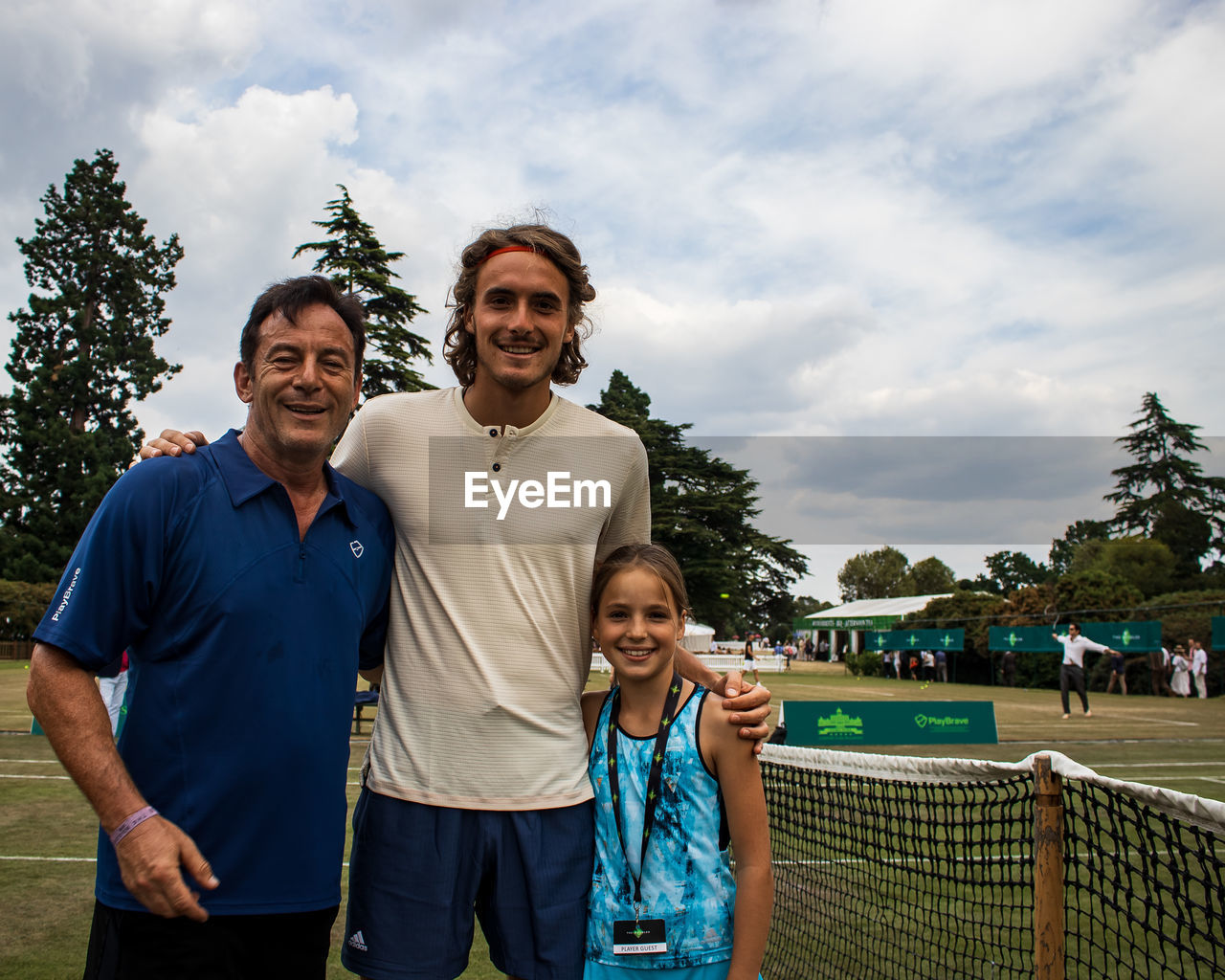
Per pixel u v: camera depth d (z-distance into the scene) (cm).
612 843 226
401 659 229
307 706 200
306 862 198
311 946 203
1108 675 2766
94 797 178
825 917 438
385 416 242
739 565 3897
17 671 2664
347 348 214
